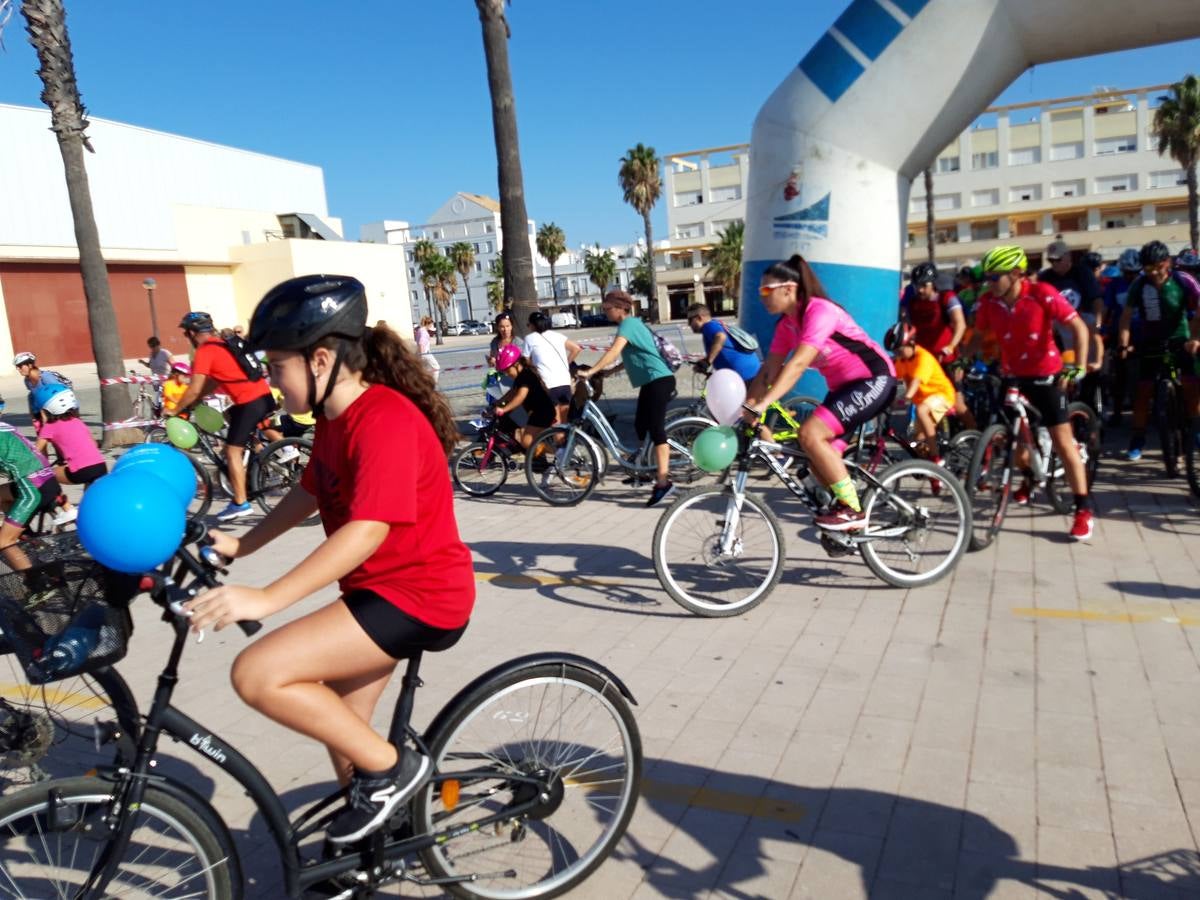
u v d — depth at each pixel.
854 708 3.65
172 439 6.79
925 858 2.69
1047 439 5.92
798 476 5.11
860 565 5.47
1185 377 6.99
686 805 3.03
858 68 8.21
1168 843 2.70
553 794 2.65
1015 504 6.52
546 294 99.75
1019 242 53.59
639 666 4.21
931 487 5.09
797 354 4.57
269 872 2.82
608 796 2.89
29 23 12.56
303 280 2.17
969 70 8.05
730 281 61.66
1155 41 7.86
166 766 3.52
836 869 2.67
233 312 42.84
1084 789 2.98
